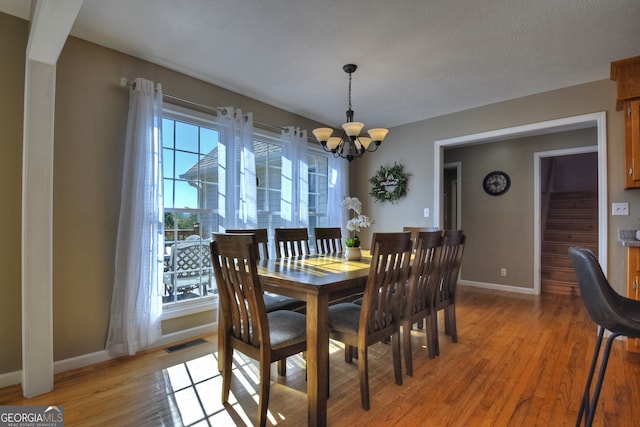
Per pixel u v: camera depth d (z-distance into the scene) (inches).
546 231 225.0
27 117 76.8
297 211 154.3
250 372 90.9
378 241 73.0
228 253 68.7
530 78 123.1
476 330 125.3
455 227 244.7
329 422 68.2
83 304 94.7
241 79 124.7
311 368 66.4
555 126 133.6
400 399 77.0
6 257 82.9
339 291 76.2
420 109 157.8
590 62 110.3
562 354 102.4
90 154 96.6
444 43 99.0
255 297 64.0
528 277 189.5
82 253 94.7
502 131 146.5
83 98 95.8
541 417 69.6
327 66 114.2
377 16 86.3
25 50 86.0
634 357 99.5
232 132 126.5
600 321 52.4
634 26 89.7
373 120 174.9
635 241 99.1
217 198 128.6
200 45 101.0
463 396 78.2
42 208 78.6
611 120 121.2
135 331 99.7
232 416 70.2
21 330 84.2
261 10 84.1
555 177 276.8
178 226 117.8
